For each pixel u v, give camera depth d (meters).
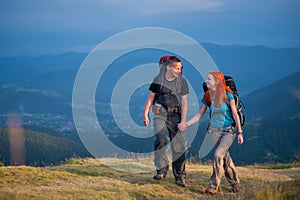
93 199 8.09
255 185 9.95
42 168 10.96
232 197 8.75
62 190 8.53
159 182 9.75
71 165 12.08
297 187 8.86
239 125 9.02
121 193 8.63
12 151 44.75
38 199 7.87
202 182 10.02
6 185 8.95
